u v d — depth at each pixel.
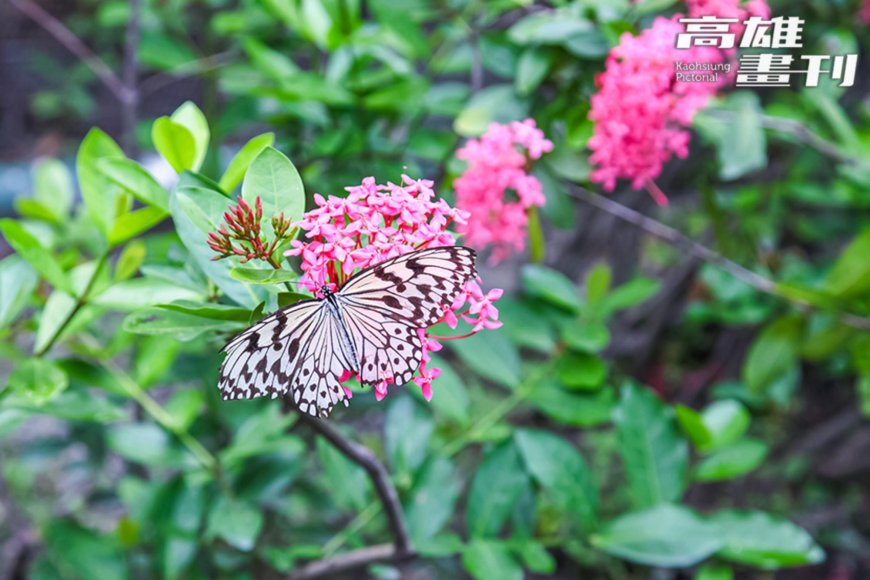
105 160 0.65
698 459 1.41
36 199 0.97
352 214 0.56
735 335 1.54
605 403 0.86
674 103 0.78
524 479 0.80
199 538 0.84
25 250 0.68
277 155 0.59
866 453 1.49
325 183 0.95
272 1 0.94
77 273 0.77
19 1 1.16
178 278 0.65
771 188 1.34
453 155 0.90
